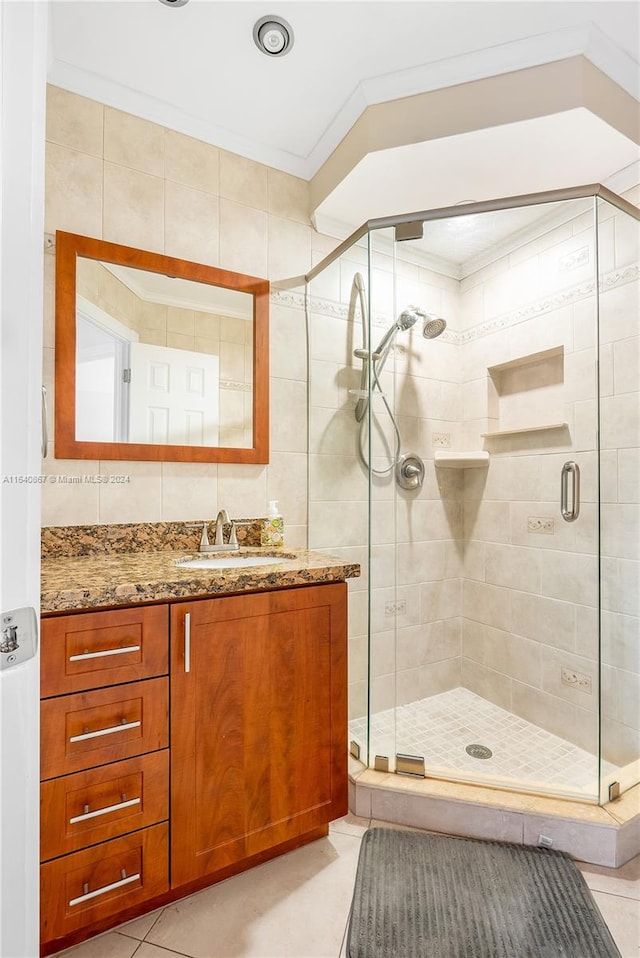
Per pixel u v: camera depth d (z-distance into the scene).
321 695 1.40
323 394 2.00
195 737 1.20
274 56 1.57
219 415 1.86
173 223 1.79
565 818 1.42
